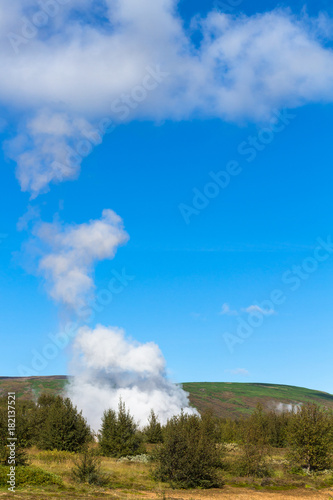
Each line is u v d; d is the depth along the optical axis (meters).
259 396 196.38
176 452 30.58
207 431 43.56
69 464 33.03
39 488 23.47
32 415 47.03
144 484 28.59
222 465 35.41
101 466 33.59
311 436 36.97
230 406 171.00
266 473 35.06
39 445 44.06
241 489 29.62
